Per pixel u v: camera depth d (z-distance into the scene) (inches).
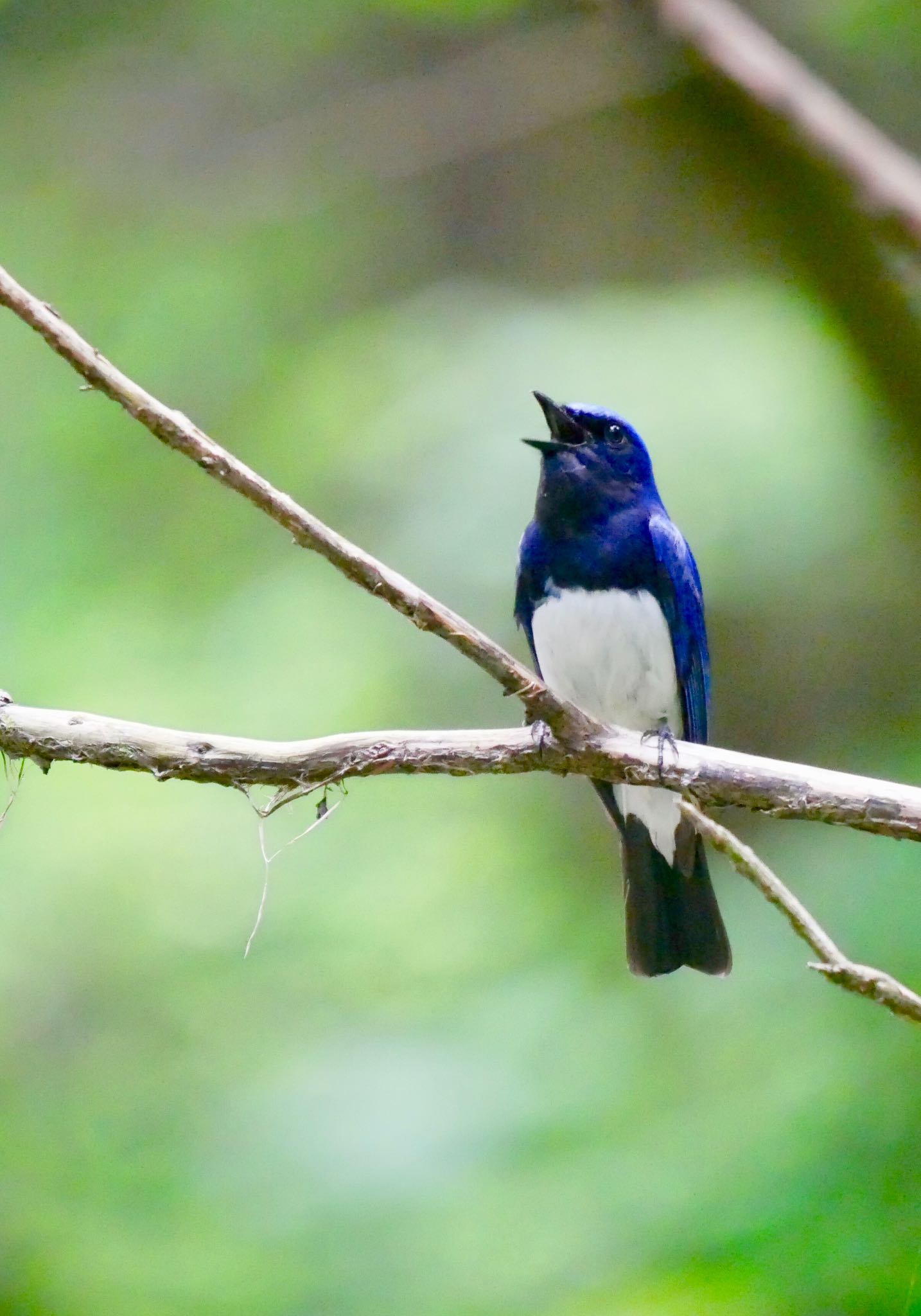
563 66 545.3
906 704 483.8
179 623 500.7
